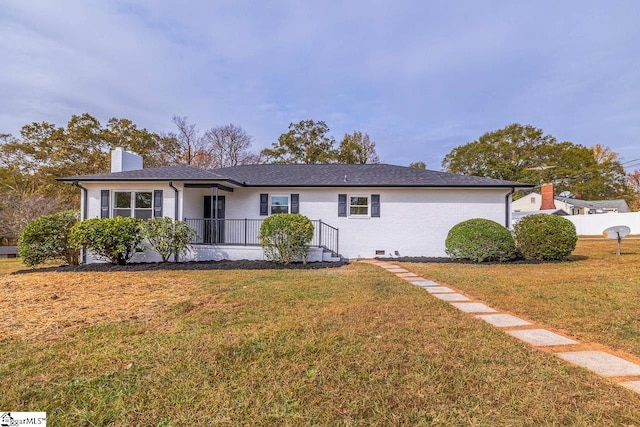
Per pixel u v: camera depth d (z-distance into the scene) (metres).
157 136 29.81
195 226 12.62
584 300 5.55
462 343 3.66
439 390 2.67
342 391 2.67
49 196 23.80
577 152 38.97
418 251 12.66
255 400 2.55
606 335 3.97
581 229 28.78
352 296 5.90
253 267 9.99
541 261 10.61
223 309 5.11
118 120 28.56
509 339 3.81
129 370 3.04
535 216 11.20
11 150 25.95
